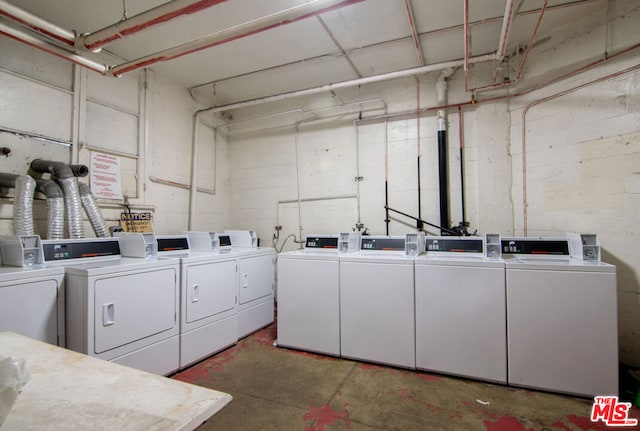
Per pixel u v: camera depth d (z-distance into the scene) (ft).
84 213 9.46
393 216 12.10
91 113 9.77
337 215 13.07
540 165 9.49
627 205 7.73
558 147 9.08
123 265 6.85
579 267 6.64
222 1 5.41
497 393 6.87
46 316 6.19
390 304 8.23
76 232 8.20
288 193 14.08
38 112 8.56
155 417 2.09
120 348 6.70
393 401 6.60
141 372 2.76
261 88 13.30
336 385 7.27
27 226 7.34
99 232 8.84
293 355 8.99
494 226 10.37
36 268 6.34
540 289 6.90
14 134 8.09
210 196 14.32
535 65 9.63
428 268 7.87
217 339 9.15
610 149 8.02
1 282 5.55
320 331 9.03
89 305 6.20
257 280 11.08
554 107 9.20
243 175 15.14
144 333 7.19
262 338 10.35
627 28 7.70
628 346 7.68
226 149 15.35
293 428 5.76
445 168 11.07
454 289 7.61
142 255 8.12
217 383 7.38
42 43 6.75
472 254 8.59
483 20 8.72
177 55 7.29
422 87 11.70
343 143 13.02
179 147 12.79
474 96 10.74
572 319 6.67
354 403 6.53
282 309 9.58
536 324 6.91
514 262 7.21
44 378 2.64
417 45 9.69
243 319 10.30
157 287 7.54
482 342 7.34
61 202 8.07
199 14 8.48
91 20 8.58
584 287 6.61
